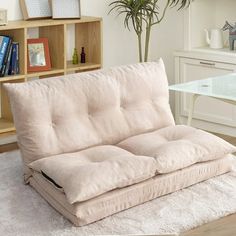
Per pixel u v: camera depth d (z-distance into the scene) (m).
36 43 4.96
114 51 5.62
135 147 3.91
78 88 3.99
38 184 3.84
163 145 3.84
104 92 4.04
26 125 3.84
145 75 4.23
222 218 3.61
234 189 3.89
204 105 5.32
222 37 5.46
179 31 5.57
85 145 3.95
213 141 3.97
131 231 3.41
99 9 5.45
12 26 4.62
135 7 5.19
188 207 3.67
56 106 3.90
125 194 3.59
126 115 4.12
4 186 3.98
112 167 3.56
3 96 4.98
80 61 5.30
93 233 3.40
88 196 3.43
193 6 5.41
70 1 5.06
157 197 3.77
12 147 4.92
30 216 3.60
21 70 4.81
